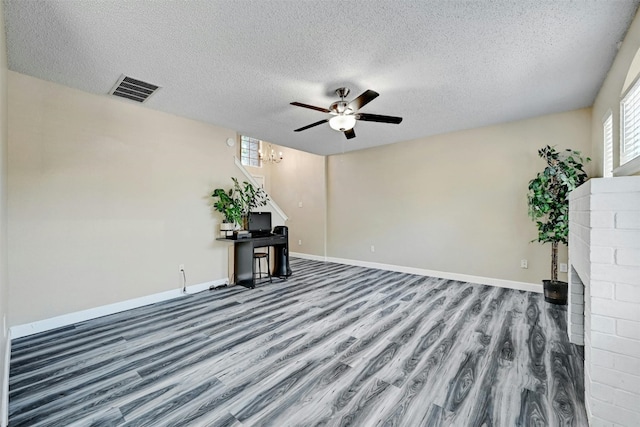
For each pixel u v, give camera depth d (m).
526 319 2.93
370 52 2.31
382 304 3.45
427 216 4.90
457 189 4.56
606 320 1.41
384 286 4.27
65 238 2.92
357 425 1.53
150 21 1.93
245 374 2.01
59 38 2.11
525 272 3.99
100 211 3.16
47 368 2.10
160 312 3.24
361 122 4.05
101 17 1.89
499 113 3.70
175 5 1.78
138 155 3.46
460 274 4.56
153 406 1.69
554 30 2.02
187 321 2.97
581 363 2.09
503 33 2.06
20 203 2.66
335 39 2.14
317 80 2.78
